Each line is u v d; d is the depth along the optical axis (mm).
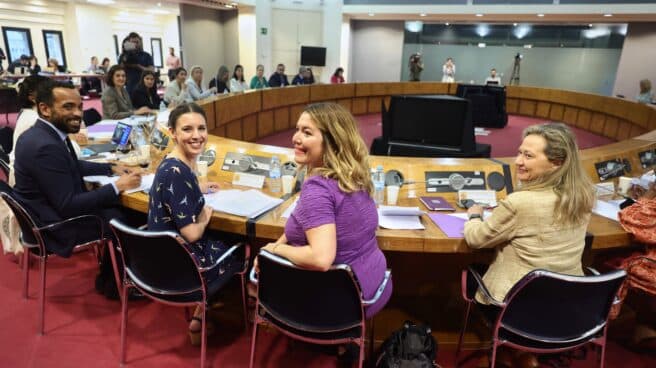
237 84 7703
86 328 2059
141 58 6094
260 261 1355
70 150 2115
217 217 1780
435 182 2121
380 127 7402
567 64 11883
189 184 1622
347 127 1291
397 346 1657
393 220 1781
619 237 1725
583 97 7977
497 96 7574
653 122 5797
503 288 1503
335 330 1413
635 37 10469
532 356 1830
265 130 6562
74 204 1902
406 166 2154
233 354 1925
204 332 1697
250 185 2242
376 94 8805
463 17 10781
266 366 1862
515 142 6535
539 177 1468
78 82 10891
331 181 1272
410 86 8992
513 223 1453
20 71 9234
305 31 11461
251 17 10555
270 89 6438
